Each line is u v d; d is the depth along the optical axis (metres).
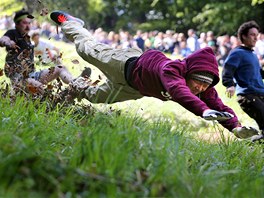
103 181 4.02
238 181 5.01
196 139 6.81
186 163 5.04
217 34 39.16
